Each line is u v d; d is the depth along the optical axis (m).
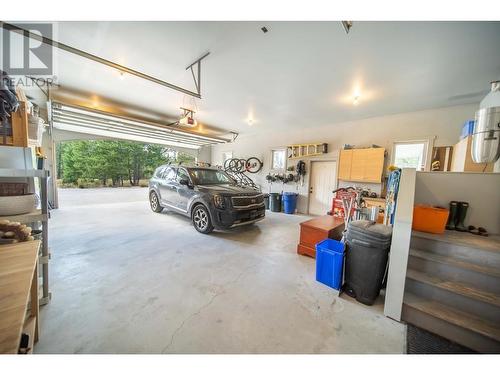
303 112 4.97
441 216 1.96
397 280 1.75
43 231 1.71
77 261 2.66
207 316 1.72
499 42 2.10
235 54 2.56
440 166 4.25
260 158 7.92
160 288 2.11
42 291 1.88
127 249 3.11
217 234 4.03
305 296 2.07
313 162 6.58
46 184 1.68
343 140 5.82
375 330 1.65
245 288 2.17
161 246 3.29
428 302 1.75
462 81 3.05
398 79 3.08
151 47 2.43
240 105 4.61
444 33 2.02
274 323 1.67
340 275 2.17
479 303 1.59
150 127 5.91
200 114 5.42
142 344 1.42
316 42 2.27
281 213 6.66
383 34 2.08
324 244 2.56
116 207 6.44
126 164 17.36
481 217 2.08
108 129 6.31
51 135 5.63
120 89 3.89
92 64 2.94
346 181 5.73
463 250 1.81
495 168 2.31
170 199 4.98
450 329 1.57
